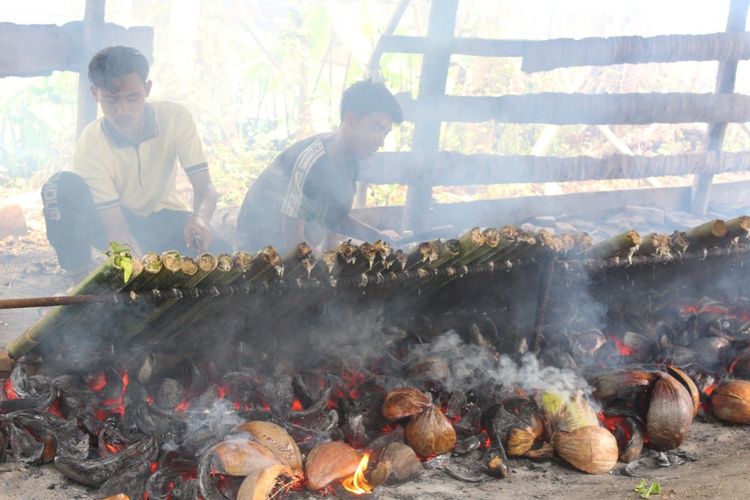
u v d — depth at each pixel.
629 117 6.88
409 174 6.33
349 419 3.15
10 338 4.42
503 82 11.14
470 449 3.24
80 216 4.84
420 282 3.47
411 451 3.06
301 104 10.32
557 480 3.15
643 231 7.39
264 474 2.71
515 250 3.47
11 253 6.17
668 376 3.41
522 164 6.71
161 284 2.90
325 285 3.20
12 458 2.98
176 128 5.05
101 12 5.99
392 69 10.43
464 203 6.87
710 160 7.79
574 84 12.09
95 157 4.92
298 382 3.23
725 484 3.01
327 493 2.91
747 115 7.73
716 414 3.70
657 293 4.15
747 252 3.99
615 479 3.16
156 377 3.21
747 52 7.47
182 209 5.30
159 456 2.92
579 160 6.98
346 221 5.32
